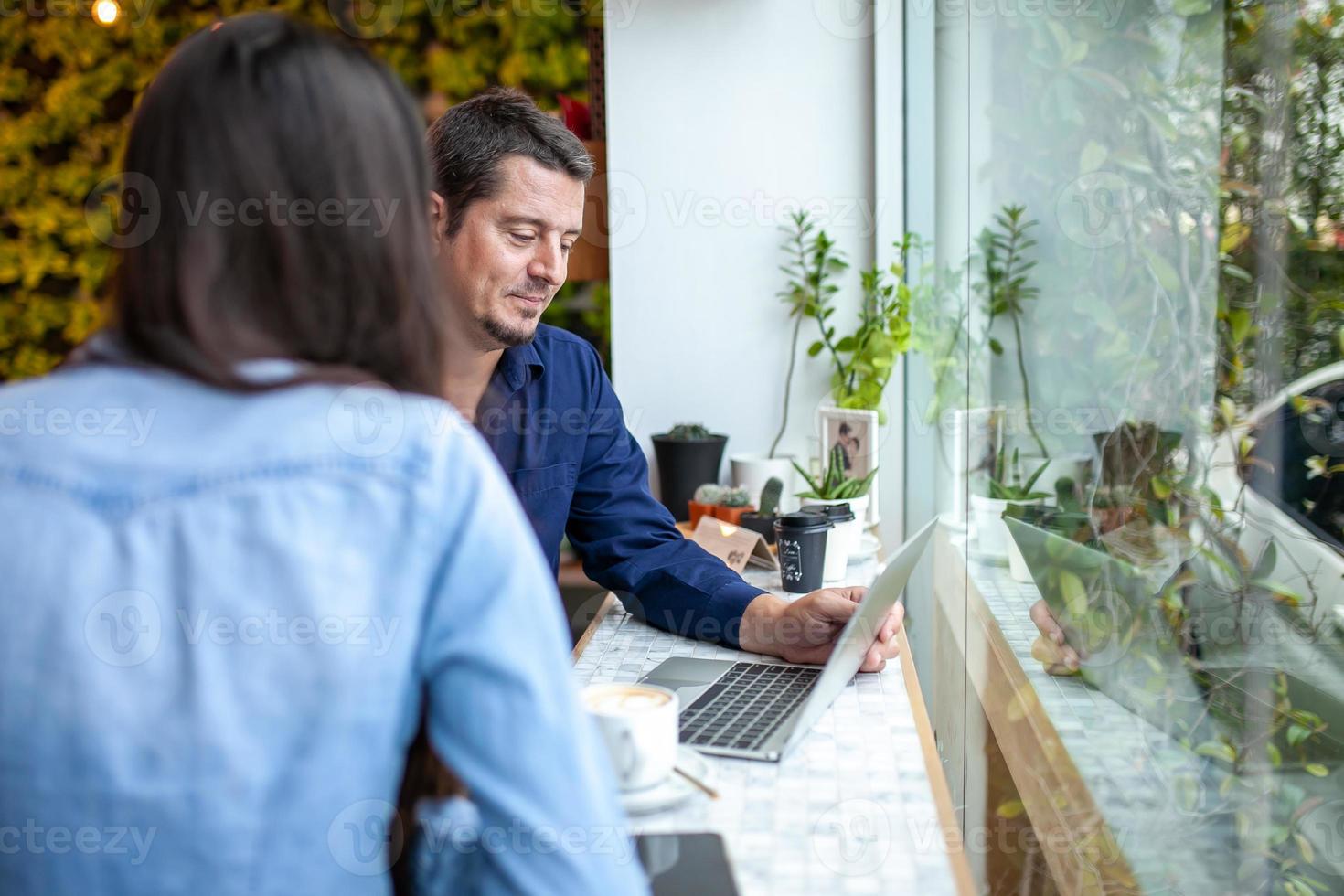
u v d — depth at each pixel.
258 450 0.57
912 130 2.57
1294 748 0.72
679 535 1.69
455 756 0.59
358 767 0.57
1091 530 1.16
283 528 0.56
